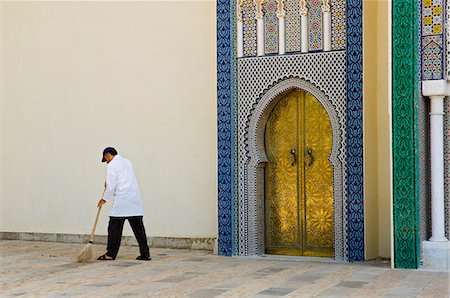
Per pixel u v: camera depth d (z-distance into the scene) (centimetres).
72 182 995
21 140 1031
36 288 639
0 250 917
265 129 853
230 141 845
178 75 927
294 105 840
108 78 970
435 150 733
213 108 907
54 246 959
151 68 943
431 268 728
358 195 777
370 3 800
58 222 1005
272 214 852
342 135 786
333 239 815
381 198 812
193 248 912
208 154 909
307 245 833
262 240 851
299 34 813
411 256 728
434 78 726
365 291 606
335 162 791
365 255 779
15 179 1035
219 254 854
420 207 733
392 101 734
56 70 1005
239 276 695
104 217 970
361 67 775
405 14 730
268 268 746
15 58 1034
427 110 757
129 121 956
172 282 663
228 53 847
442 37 722
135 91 953
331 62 794
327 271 720
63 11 999
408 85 727
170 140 930
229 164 847
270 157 852
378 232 811
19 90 1033
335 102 791
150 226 940
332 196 818
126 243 954
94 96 980
